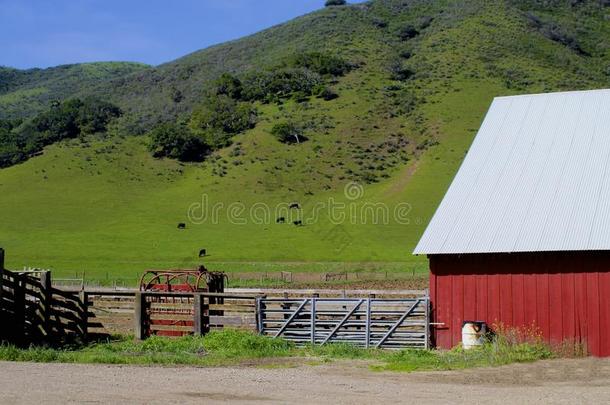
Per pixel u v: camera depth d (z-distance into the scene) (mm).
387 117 144375
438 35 184000
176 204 119750
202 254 92062
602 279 26938
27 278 28125
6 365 21766
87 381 18891
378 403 16516
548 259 27625
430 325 28734
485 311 28234
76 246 97938
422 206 107125
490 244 28016
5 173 139000
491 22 186375
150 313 30578
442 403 16531
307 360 24531
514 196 29781
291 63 173125
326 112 149000
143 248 96562
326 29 199500
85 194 126500
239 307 30281
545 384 19672
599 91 34188
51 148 149000
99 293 30359
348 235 97812
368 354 26172
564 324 27250
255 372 21406
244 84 168875
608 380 20344
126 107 178875
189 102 169375
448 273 28844
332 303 30609
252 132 145375
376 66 169750
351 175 124688
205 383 19031
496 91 147750
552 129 32750
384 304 28969
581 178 29781
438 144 129875
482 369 22500
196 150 143250
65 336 29516
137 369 21531
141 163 140125
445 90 151375
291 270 80125
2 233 106875
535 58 166750
